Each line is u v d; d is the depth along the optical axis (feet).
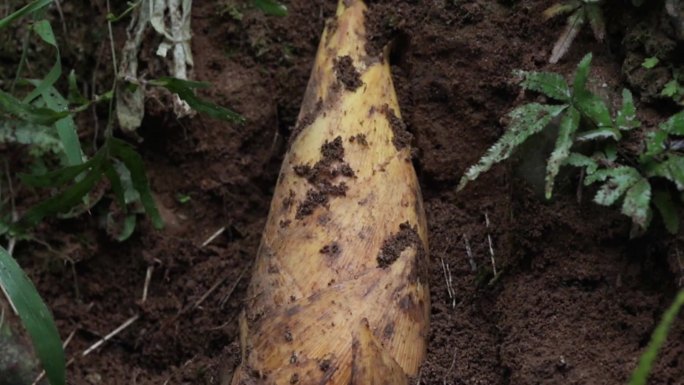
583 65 2.26
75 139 2.42
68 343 2.58
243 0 2.73
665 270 2.25
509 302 2.34
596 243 2.31
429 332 2.33
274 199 2.36
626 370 2.19
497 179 2.47
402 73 2.56
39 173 2.62
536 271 2.35
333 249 2.22
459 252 2.45
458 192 2.50
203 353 2.55
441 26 2.53
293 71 2.70
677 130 2.18
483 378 2.31
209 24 2.72
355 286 2.19
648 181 2.22
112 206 2.63
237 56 2.71
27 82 2.50
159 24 2.61
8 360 2.42
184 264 2.63
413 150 2.49
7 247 2.59
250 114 2.67
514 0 2.51
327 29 2.52
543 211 2.34
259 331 2.19
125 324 2.61
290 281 2.21
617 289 2.27
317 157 2.33
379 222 2.26
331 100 2.39
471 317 2.39
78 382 2.54
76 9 2.69
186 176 2.68
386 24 2.52
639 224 2.18
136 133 2.64
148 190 2.44
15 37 2.66
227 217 2.67
